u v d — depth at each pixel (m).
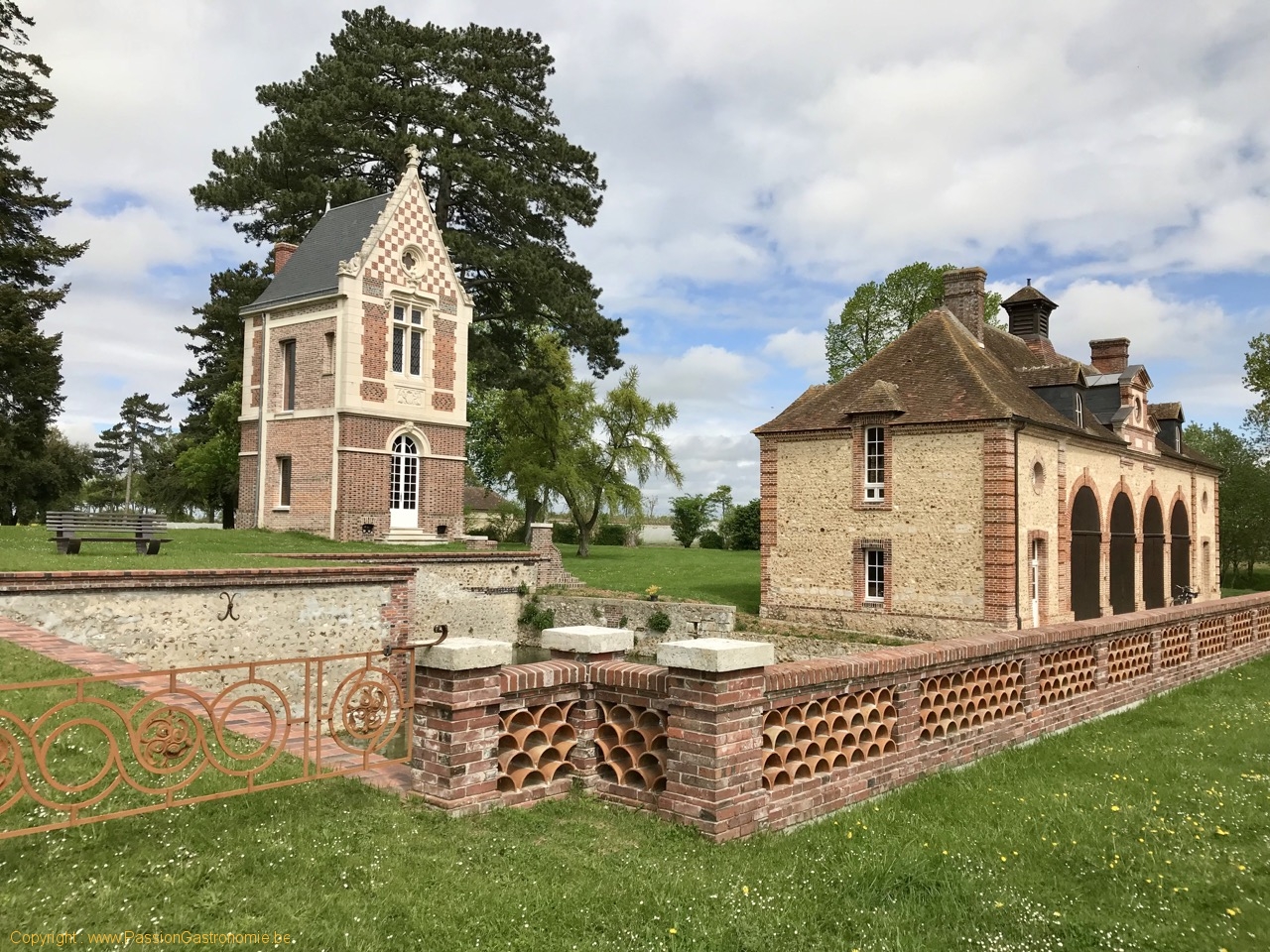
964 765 9.38
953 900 5.54
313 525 29.77
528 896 5.10
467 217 40.22
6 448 34.03
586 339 37.38
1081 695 12.12
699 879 5.48
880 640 24.98
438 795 6.42
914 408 25.53
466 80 37.91
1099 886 6.01
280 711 18.02
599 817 6.61
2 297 30.20
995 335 31.88
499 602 29.53
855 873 5.88
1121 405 31.27
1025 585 24.45
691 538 65.25
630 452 45.00
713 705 6.35
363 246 29.58
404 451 31.16
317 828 5.88
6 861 5.15
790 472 27.75
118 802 6.25
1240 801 8.05
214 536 27.66
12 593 14.45
